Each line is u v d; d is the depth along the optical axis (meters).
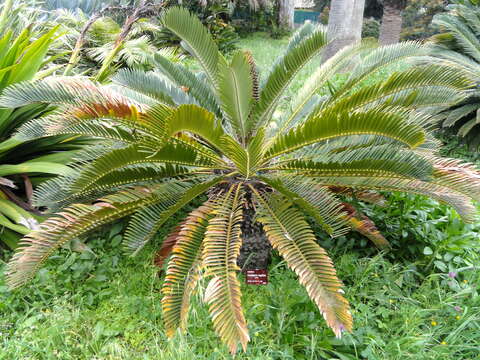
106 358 2.18
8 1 3.60
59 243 2.30
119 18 7.92
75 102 2.36
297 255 2.09
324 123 2.21
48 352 2.14
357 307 2.45
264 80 3.41
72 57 3.81
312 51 2.95
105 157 2.25
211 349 2.23
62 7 8.18
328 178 2.61
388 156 2.33
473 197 2.32
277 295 2.51
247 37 16.02
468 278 2.73
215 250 2.10
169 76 3.38
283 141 2.38
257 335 2.25
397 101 2.61
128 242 2.37
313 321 2.37
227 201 2.47
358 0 10.92
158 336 2.27
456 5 5.82
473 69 5.38
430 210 3.23
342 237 3.03
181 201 2.26
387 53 2.85
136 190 2.52
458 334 2.32
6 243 2.96
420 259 3.03
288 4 17.03
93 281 2.63
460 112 4.84
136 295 2.59
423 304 2.57
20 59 3.07
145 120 2.10
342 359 2.20
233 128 2.93
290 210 2.35
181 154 2.41
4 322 2.35
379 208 3.31
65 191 2.69
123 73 3.00
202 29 2.96
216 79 3.11
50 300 2.49
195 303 2.40
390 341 2.27
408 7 19.70
